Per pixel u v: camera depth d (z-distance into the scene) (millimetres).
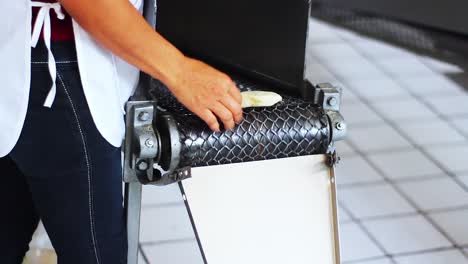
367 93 2979
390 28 3475
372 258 2137
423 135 2729
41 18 1200
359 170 2533
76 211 1335
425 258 2145
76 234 1354
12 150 1276
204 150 1350
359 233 2234
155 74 1245
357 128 2758
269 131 1389
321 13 3623
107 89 1271
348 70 3146
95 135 1282
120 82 1322
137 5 1320
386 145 2668
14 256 1504
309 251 1441
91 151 1291
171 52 1236
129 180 1391
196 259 2100
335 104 1447
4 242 1479
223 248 1397
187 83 1256
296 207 1436
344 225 2266
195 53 1623
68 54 1234
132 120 1330
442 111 2879
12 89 1213
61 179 1307
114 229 1384
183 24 1624
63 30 1229
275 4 1447
